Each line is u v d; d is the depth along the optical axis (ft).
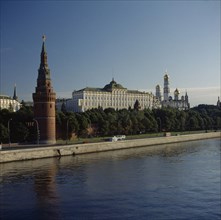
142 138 654.94
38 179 300.81
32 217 205.77
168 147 606.14
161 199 245.04
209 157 458.09
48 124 520.01
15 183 284.61
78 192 259.80
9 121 520.83
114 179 306.55
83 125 619.67
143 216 209.26
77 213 213.05
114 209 221.05
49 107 521.24
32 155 426.10
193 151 533.96
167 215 211.82
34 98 525.34
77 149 488.02
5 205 226.58
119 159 435.53
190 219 206.08
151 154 493.36
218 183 295.89
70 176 316.19
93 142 543.80
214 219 206.28
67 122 579.89
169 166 380.17
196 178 315.78
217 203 236.84
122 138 621.31
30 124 547.90
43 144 506.07
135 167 371.56
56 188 270.05
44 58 532.32
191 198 248.52
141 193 260.01
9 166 369.09
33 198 241.76
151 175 327.47
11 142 516.73
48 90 521.65
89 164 390.01
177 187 279.90
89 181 296.51
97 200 239.91
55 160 421.18
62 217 205.98
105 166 376.48
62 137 589.32
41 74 527.81
